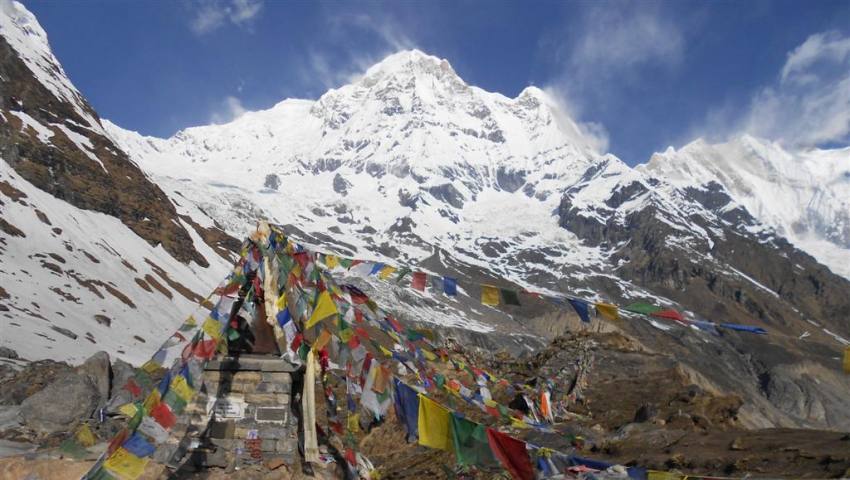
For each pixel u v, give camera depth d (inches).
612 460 641.0
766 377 7765.8
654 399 976.9
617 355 1472.7
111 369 847.1
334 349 454.6
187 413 541.0
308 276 502.6
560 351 1411.2
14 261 3531.0
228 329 547.8
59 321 2893.7
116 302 3799.2
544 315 7175.2
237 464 533.0
